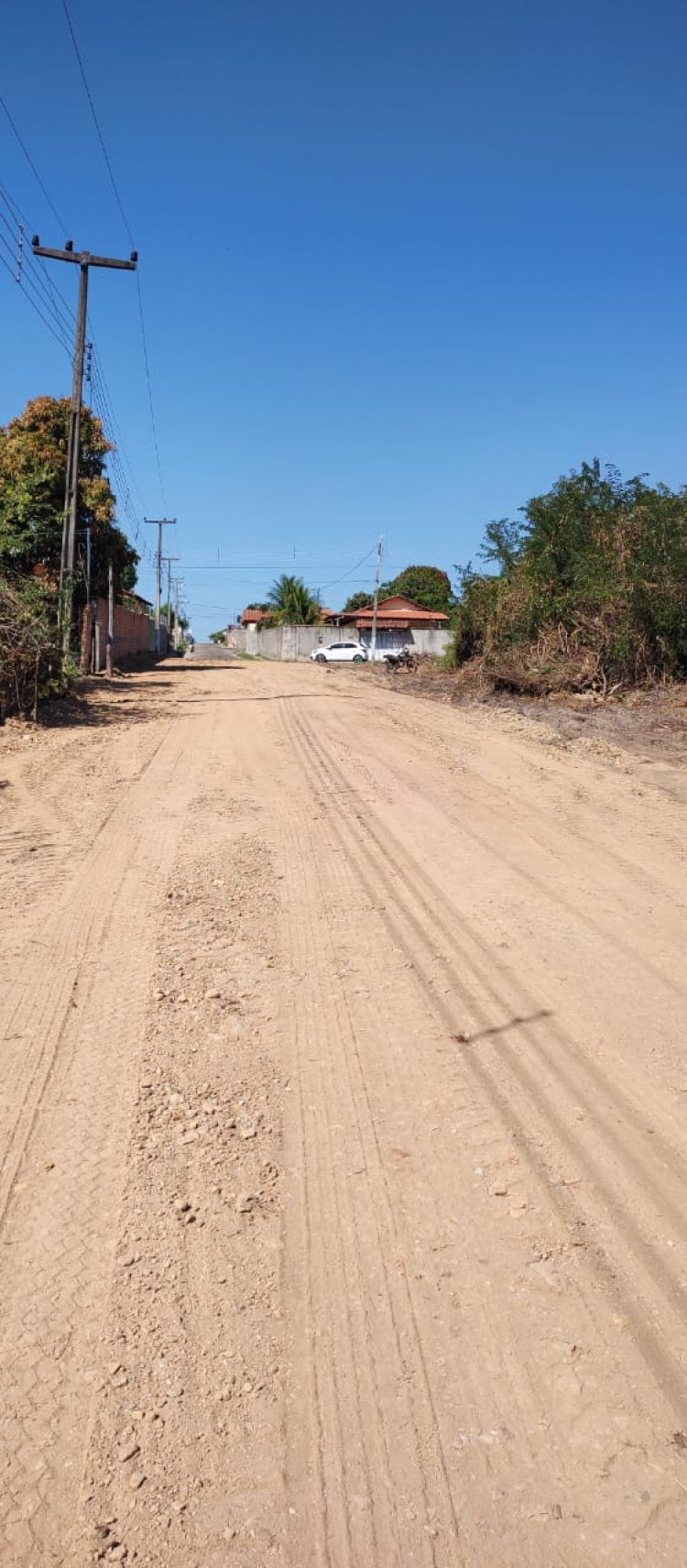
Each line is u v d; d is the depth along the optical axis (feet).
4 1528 7.79
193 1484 8.13
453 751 40.22
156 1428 8.63
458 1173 12.03
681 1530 7.70
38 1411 8.80
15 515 78.54
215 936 19.62
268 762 37.65
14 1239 10.93
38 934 19.69
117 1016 16.19
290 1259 10.61
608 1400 8.84
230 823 28.12
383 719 51.24
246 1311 9.89
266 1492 8.06
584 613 62.34
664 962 18.48
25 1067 14.58
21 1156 12.42
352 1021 16.01
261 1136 12.81
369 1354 9.36
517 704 57.41
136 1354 9.39
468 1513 7.86
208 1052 15.02
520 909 21.30
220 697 65.57
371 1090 13.93
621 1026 15.89
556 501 67.56
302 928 20.02
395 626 232.94
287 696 65.77
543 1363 9.24
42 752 39.58
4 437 109.91
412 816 29.17
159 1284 10.25
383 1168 12.15
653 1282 10.21
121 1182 11.89
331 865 24.18
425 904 21.57
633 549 60.85
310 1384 9.05
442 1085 14.05
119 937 19.58
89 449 110.01
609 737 44.34
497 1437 8.50
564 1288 10.14
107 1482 8.16
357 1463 8.29
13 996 16.93
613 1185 11.81
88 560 93.09
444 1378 9.09
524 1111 13.39
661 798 31.76
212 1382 9.07
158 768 36.37
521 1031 15.69
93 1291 10.15
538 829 27.78
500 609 67.92
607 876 23.65
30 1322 9.75
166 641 222.28
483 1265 10.48
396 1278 10.30
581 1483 8.09
